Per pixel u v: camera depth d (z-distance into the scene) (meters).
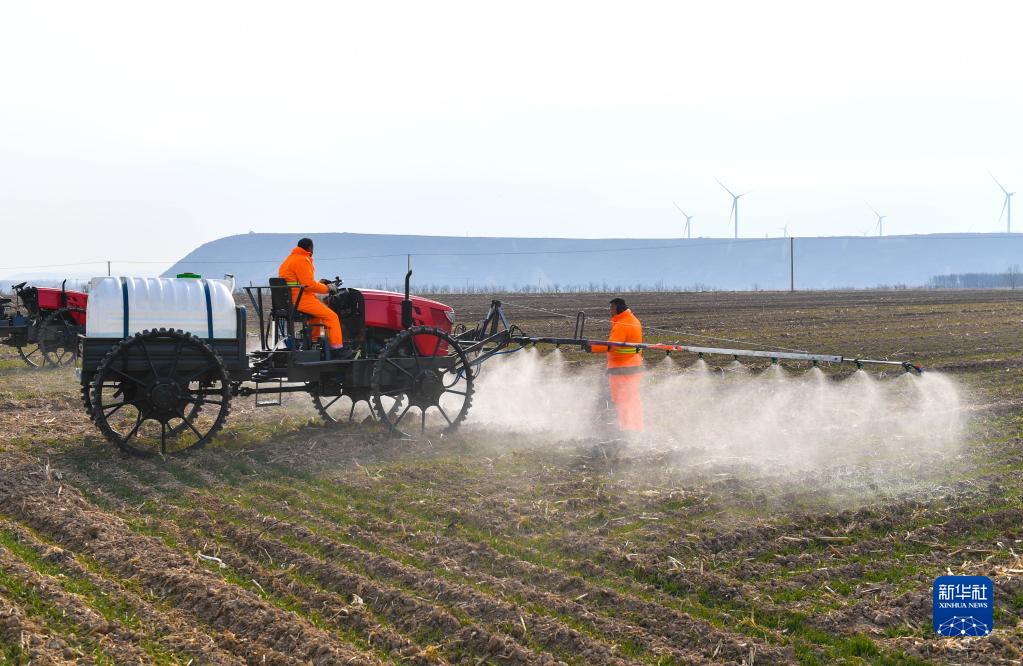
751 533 7.61
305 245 11.04
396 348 11.67
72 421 11.82
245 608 5.88
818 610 6.19
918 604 6.22
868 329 28.20
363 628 5.76
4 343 17.92
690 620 5.93
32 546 6.93
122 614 5.81
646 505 8.44
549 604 6.16
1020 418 12.83
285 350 10.99
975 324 30.14
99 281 9.96
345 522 7.80
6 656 5.16
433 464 9.86
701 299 51.91
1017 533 7.68
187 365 10.04
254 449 10.38
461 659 5.43
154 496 8.33
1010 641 5.70
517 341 12.64
